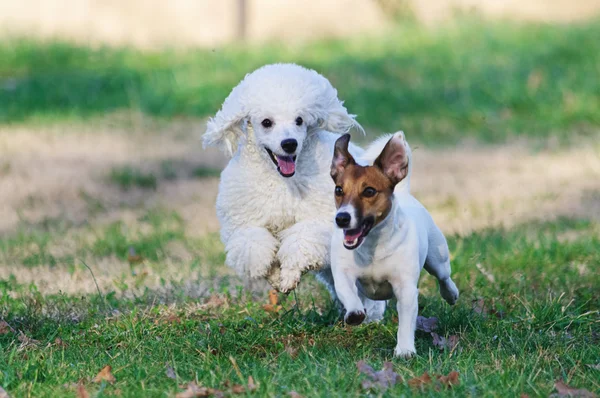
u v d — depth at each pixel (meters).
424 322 8.88
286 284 8.75
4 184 16.70
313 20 31.55
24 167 17.89
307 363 7.57
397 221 7.81
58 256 12.41
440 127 21.08
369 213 7.51
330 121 9.20
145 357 8.00
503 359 7.69
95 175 17.42
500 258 11.32
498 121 21.28
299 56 26.64
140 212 15.10
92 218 14.73
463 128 21.02
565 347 8.17
